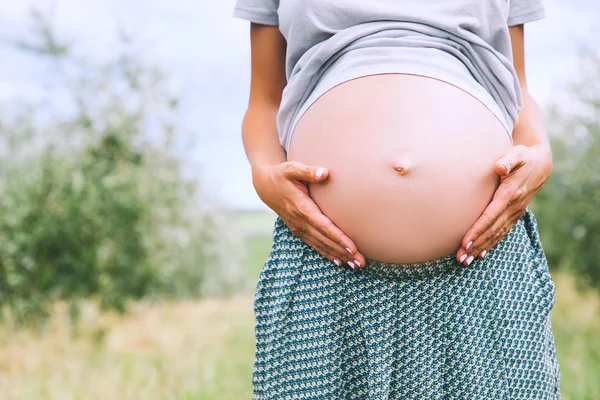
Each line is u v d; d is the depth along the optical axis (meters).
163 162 5.93
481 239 1.27
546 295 1.34
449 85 1.33
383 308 1.30
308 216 1.29
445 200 1.27
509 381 1.31
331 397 1.30
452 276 1.30
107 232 5.29
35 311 5.04
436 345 1.30
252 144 1.53
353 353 1.31
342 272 1.30
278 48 1.57
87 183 5.22
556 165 5.92
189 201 6.75
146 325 5.59
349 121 1.32
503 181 1.29
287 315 1.33
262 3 1.54
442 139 1.29
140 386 3.54
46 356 4.27
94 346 4.68
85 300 5.19
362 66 1.35
